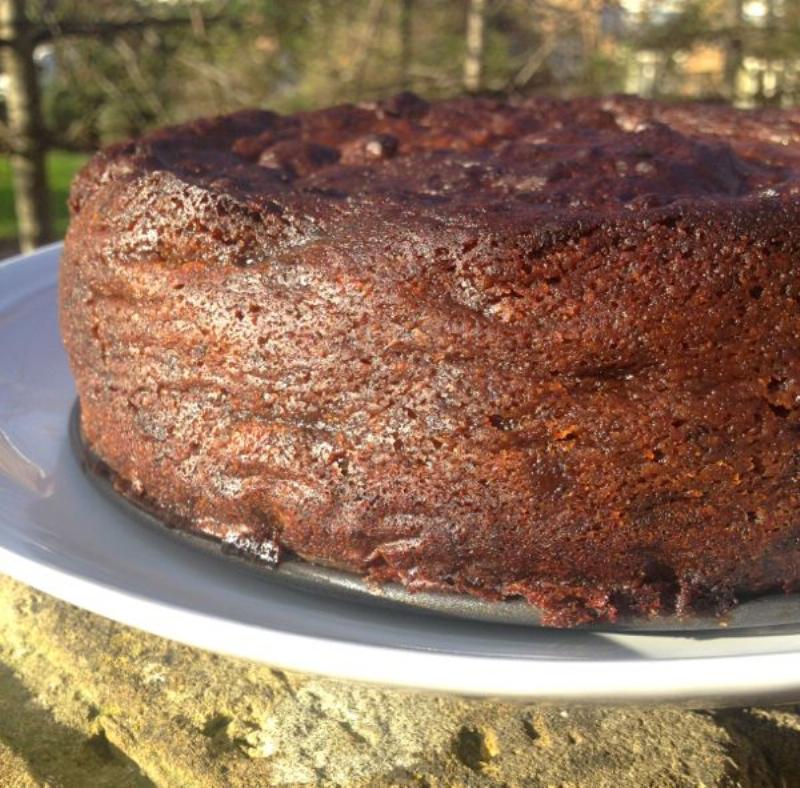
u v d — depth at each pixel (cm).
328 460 25
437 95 102
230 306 26
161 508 28
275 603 25
